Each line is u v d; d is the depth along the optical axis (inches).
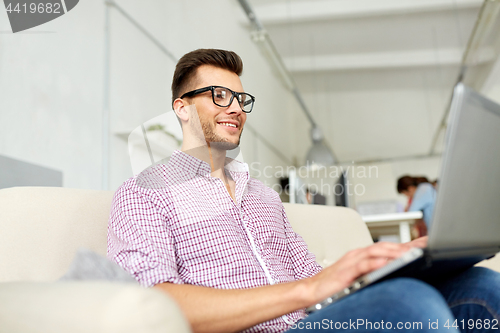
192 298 26.5
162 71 125.4
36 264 31.8
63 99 83.4
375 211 120.0
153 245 31.7
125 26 107.8
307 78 308.7
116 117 98.9
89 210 37.0
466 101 21.5
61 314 16.2
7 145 69.2
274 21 233.1
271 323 33.1
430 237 21.0
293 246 43.3
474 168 22.7
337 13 223.3
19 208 33.1
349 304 21.6
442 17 231.5
